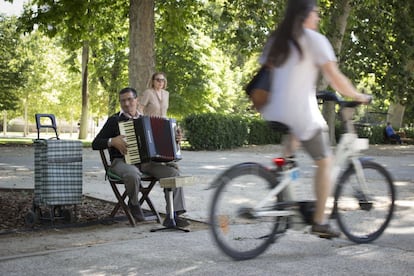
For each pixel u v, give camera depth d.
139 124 9.00
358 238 7.59
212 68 50.84
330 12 30.23
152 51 17.03
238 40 23.08
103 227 9.26
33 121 84.75
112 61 50.31
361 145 7.36
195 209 10.88
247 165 6.59
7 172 18.64
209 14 23.91
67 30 22.39
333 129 36.41
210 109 52.19
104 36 26.00
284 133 6.58
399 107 51.62
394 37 38.16
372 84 42.28
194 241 7.89
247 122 37.78
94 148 9.20
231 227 6.62
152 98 12.01
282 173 6.76
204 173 19.02
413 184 15.37
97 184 15.16
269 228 6.85
